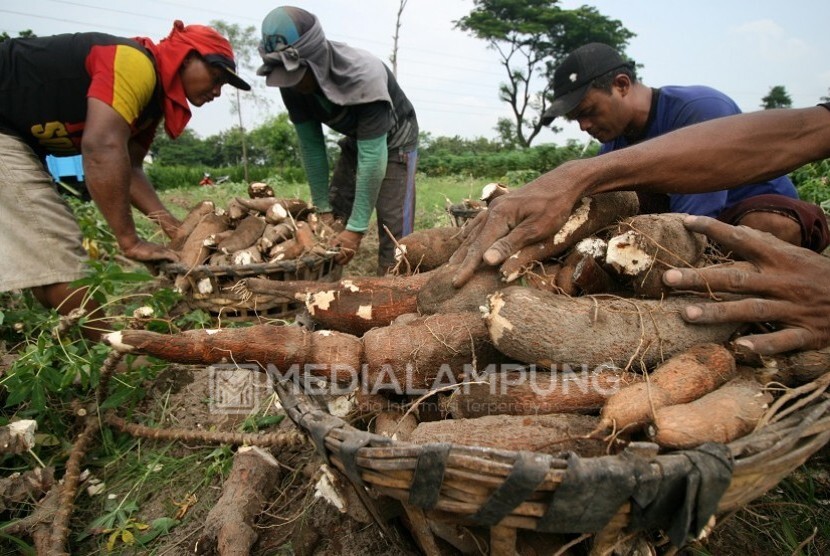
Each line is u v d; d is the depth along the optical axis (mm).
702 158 1548
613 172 1560
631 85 2584
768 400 1353
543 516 1015
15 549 1871
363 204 3674
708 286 1409
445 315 1678
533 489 968
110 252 4117
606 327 1464
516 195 1592
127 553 1821
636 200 1845
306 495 1957
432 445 1014
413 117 4027
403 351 1628
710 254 1788
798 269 1413
